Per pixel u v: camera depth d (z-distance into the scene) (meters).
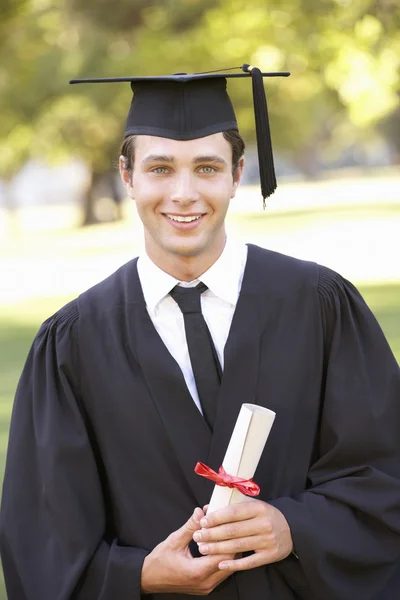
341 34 23.91
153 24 27.97
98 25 31.92
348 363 3.56
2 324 14.98
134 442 3.49
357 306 3.63
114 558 3.41
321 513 3.38
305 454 3.52
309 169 84.81
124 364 3.52
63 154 39.47
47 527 3.53
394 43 23.89
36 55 32.56
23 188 92.25
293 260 3.71
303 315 3.57
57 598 3.41
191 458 3.44
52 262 24.25
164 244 3.44
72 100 33.44
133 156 3.53
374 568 3.46
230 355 3.48
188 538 3.30
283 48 24.11
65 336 3.61
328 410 3.52
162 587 3.38
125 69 28.44
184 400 3.46
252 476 3.24
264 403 3.49
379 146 101.44
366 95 24.45
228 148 3.55
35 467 3.60
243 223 32.38
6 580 3.56
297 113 32.97
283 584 3.49
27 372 3.71
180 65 25.50
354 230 26.88
